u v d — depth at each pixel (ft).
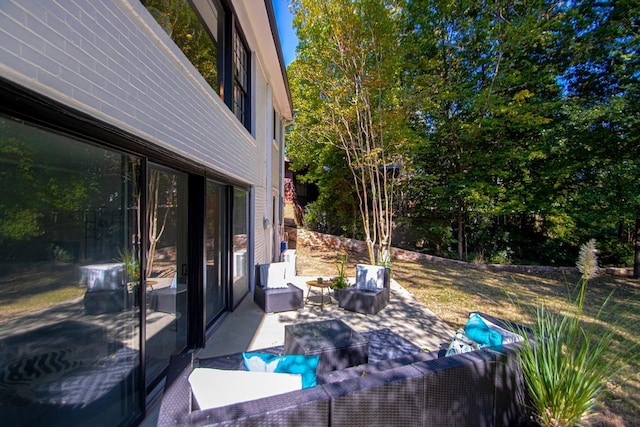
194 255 13.20
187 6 12.89
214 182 15.76
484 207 36.09
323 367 9.41
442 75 39.06
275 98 33.83
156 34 8.80
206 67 14.83
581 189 32.12
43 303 5.57
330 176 47.42
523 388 7.23
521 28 32.09
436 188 39.40
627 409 9.43
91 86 6.22
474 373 6.70
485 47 36.83
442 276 30.78
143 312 8.55
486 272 33.78
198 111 12.10
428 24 37.99
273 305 17.99
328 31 26.76
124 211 7.86
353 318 17.40
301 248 48.52
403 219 44.62
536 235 39.88
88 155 6.66
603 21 30.19
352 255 42.98
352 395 5.56
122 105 7.26
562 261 38.17
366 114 28.30
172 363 7.03
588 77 32.37
